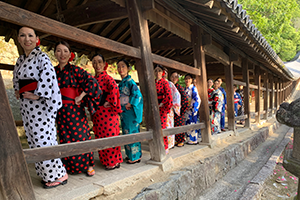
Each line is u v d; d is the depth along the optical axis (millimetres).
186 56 7195
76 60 10469
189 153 4016
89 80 2414
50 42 5129
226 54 6391
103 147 2320
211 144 4773
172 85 4059
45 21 1928
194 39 4797
